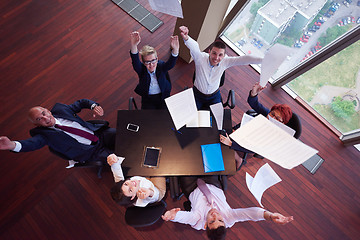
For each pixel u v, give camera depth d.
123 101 3.04
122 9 3.49
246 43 3.28
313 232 2.60
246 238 2.51
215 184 1.95
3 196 2.49
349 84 2.64
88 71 3.13
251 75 3.36
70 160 2.13
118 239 2.42
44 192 2.54
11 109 2.86
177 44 2.04
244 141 1.60
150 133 2.02
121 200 1.71
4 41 3.15
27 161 2.63
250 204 2.67
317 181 2.84
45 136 1.86
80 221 2.46
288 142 1.57
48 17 3.34
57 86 3.02
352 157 3.00
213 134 2.04
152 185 1.89
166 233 2.47
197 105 2.53
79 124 2.08
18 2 3.36
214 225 1.54
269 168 1.87
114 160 1.83
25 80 3.00
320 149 3.02
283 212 2.66
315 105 3.18
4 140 1.59
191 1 2.46
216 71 2.25
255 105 2.12
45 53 3.16
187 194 1.98
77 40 3.27
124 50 3.29
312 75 2.88
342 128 3.08
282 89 3.31
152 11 3.54
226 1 2.63
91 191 2.59
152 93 2.42
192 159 1.94
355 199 2.79
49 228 2.41
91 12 3.43
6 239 2.34
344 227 2.65
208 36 3.08
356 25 2.16
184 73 3.27
